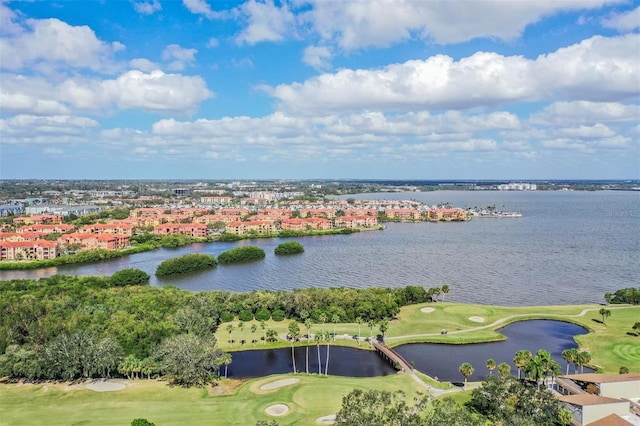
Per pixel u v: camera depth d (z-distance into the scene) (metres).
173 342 119.75
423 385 113.81
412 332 154.38
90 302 158.00
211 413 99.12
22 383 115.44
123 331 129.50
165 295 168.25
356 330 156.12
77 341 118.94
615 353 135.88
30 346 122.56
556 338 151.38
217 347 136.25
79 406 102.50
